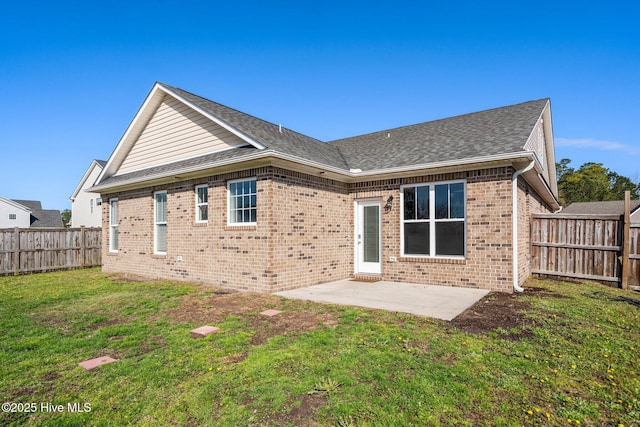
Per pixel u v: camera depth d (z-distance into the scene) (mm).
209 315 6359
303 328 5418
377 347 4484
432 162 8906
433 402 3145
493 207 8469
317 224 9906
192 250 10477
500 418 2910
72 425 2932
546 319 5738
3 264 13023
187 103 10461
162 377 3787
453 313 6141
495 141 9133
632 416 2949
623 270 9266
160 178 10789
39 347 4832
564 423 2861
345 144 14711
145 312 6664
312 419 2928
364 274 10680
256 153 8203
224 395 3359
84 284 10266
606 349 4422
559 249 10359
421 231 9664
